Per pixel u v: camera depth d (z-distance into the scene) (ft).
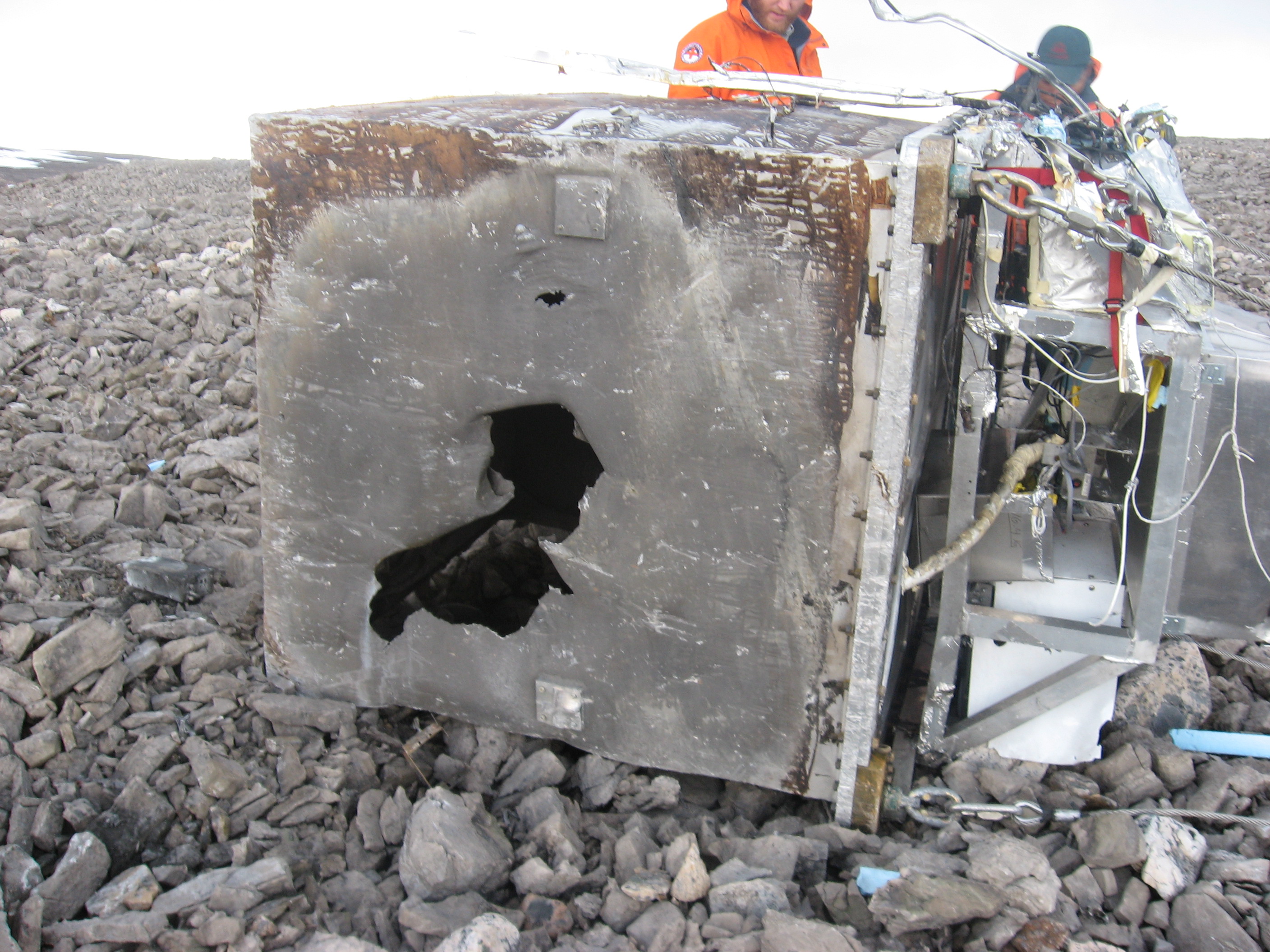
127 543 9.51
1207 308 6.40
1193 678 7.96
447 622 7.36
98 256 19.12
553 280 6.10
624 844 6.49
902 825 7.16
